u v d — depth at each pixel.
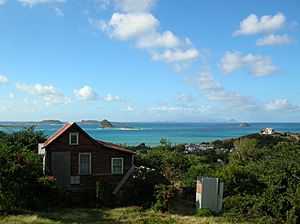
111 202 31.47
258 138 81.50
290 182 24.64
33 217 23.52
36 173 29.25
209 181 29.31
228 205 28.47
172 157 48.28
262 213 24.52
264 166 31.36
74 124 32.53
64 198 30.98
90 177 32.75
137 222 24.59
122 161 33.72
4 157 25.70
